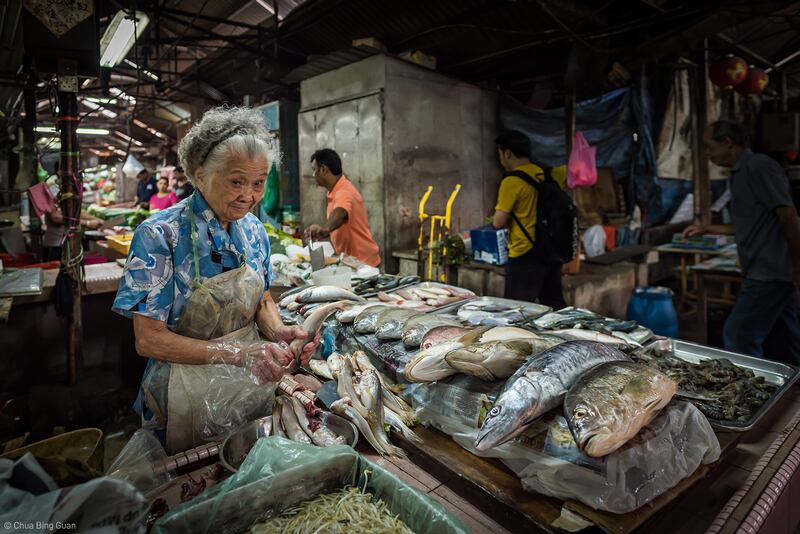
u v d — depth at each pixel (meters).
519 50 6.76
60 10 3.21
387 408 1.62
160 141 16.89
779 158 10.00
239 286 1.65
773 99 10.84
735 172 3.52
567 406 1.11
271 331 1.84
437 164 6.96
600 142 8.07
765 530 1.17
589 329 2.13
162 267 1.50
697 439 1.27
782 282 3.40
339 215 4.37
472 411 1.39
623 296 6.12
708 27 5.62
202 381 1.66
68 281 3.46
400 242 6.57
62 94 3.35
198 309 1.58
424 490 1.32
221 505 1.04
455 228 7.32
